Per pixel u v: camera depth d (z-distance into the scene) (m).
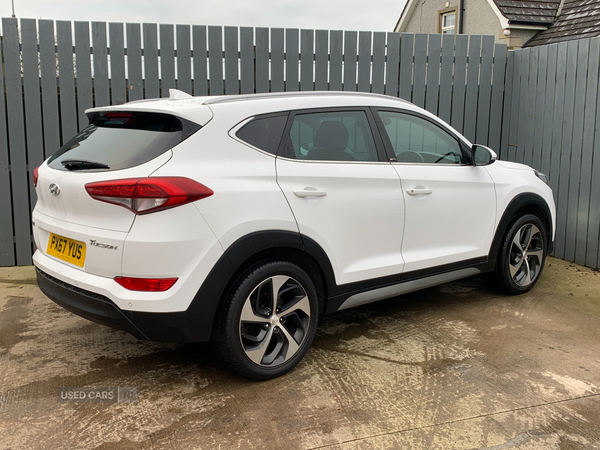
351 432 2.48
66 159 2.92
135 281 2.51
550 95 5.88
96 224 2.60
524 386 2.94
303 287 3.05
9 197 5.34
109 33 5.31
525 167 4.72
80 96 5.36
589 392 2.88
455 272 3.99
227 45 5.55
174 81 5.51
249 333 2.94
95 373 3.10
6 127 5.26
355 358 3.30
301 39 5.71
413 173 3.62
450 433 2.48
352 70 5.89
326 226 3.12
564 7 9.64
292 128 3.10
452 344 3.53
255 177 2.83
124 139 2.79
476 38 6.24
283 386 2.94
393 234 3.50
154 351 3.42
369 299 3.46
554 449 2.36
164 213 2.50
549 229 4.76
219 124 2.80
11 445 2.37
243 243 2.71
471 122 6.39
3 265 5.42
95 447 2.36
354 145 3.38
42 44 5.21
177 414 2.65
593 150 5.37
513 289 4.49
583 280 5.08
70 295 2.74
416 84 6.11
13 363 3.22
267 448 2.36
